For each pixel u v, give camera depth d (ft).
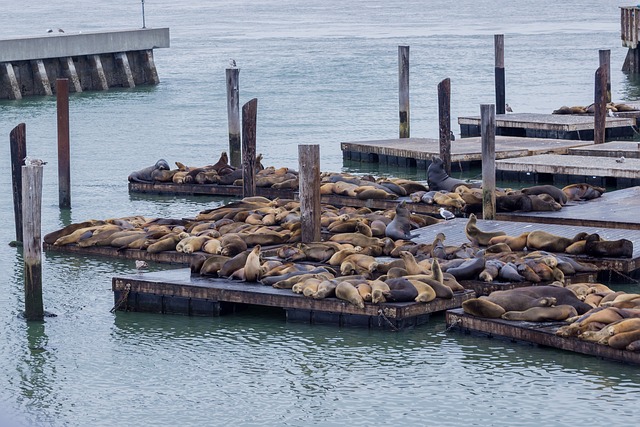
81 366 123.54
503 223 171.22
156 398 113.91
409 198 195.31
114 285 144.15
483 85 409.08
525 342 123.44
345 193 199.72
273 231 162.91
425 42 585.63
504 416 106.32
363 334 129.90
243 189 211.41
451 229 168.04
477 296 137.39
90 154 278.46
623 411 106.01
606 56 297.74
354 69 464.65
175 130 317.42
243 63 496.64
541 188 186.09
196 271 146.30
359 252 148.36
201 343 130.00
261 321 137.28
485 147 176.45
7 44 379.14
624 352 115.65
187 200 219.61
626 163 220.43
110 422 108.06
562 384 112.88
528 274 136.87
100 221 180.45
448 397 111.45
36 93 395.96
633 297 122.52
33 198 137.49
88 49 408.46
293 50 554.87
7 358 126.21
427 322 132.87
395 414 107.96
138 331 135.23
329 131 310.65
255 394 114.11
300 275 138.00
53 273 161.38
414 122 327.26
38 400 113.91
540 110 344.49
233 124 240.12
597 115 251.19
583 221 170.91
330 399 112.16
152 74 433.48
